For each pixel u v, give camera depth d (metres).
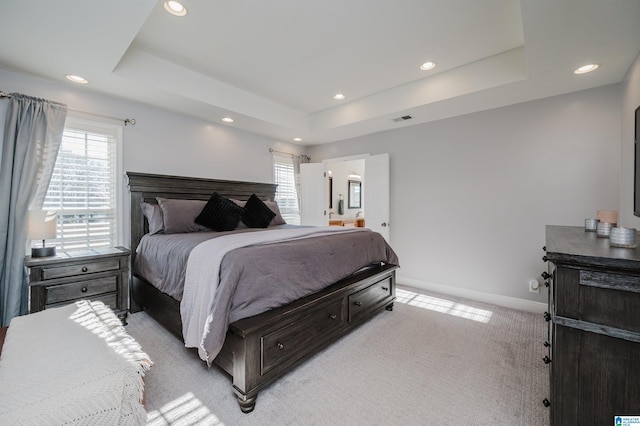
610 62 2.27
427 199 3.90
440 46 2.56
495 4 2.00
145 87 2.77
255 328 1.56
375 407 1.60
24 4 1.66
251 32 2.34
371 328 2.64
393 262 3.14
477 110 3.40
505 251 3.29
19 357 1.16
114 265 2.59
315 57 2.75
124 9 1.72
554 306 1.13
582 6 1.65
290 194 5.08
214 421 1.49
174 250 2.27
